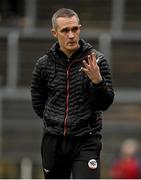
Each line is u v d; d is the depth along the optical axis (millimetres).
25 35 32062
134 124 29672
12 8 35094
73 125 11375
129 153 23953
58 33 11258
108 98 11141
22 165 28984
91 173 11328
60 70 11484
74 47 11211
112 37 31797
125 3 34281
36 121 30047
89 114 11375
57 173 11930
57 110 11484
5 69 31766
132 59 31797
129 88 31359
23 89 30906
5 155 29578
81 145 11453
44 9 34844
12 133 29969
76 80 11383
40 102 11938
